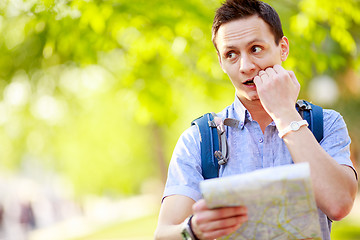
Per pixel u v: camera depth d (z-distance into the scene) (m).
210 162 1.97
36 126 8.48
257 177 1.51
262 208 1.57
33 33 5.45
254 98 1.96
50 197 29.69
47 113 7.90
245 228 1.62
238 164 1.98
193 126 2.07
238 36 1.92
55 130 9.07
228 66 1.98
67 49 5.63
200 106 12.37
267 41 1.92
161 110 6.74
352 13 5.21
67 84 6.69
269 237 1.61
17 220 19.55
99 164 21.66
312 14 5.18
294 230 1.59
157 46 5.95
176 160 2.00
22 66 6.03
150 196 36.38
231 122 2.02
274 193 1.52
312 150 1.80
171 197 1.93
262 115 2.04
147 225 17.34
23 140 8.80
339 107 8.88
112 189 24.22
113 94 7.71
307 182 1.50
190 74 6.66
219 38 1.97
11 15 5.31
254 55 1.93
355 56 5.68
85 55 5.74
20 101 6.98
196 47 5.84
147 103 6.68
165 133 19.19
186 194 1.91
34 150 9.11
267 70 1.93
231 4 1.95
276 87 1.89
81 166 21.83
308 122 1.97
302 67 5.30
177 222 1.87
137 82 6.64
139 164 23.36
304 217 1.57
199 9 5.49
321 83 7.67
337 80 8.25
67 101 7.14
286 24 5.79
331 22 5.23
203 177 1.99
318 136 1.96
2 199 21.28
